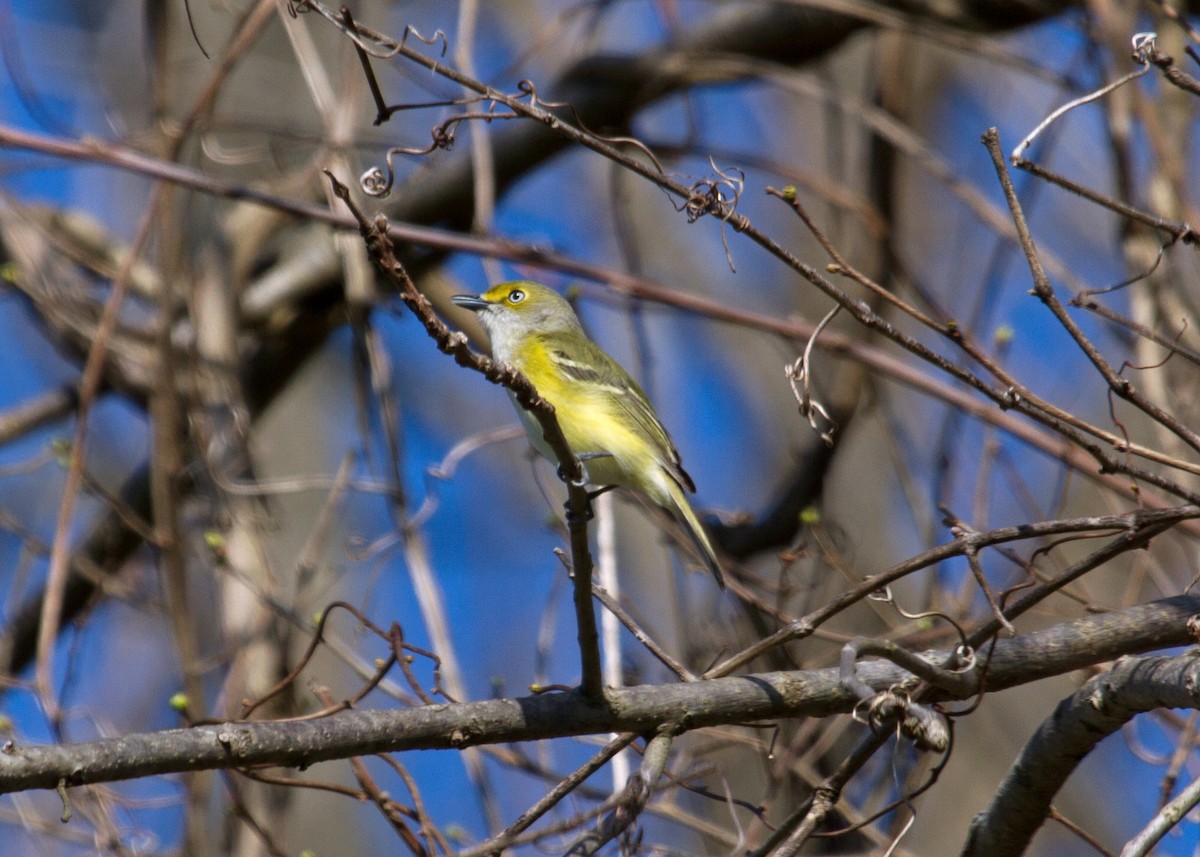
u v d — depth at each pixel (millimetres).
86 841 9891
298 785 7594
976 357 7004
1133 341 10523
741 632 10688
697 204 6855
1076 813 14070
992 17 13250
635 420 10414
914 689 7121
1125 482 11016
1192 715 8195
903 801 6434
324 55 15352
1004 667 7340
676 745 10484
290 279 14586
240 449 12359
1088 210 15375
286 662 11141
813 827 6996
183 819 10430
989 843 7633
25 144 10797
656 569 13180
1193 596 7613
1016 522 13461
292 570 13508
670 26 13836
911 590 12797
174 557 11023
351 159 12703
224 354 13055
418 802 7762
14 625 13430
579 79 13766
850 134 15891
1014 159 6996
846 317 13820
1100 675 7090
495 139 13898
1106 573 13211
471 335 13992
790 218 15742
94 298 14055
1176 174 10117
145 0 11992
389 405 11531
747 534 12109
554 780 9164
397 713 6812
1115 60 10391
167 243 11781
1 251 14297
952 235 15148
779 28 13555
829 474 12789
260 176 14680
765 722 8125
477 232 12789
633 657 11422
